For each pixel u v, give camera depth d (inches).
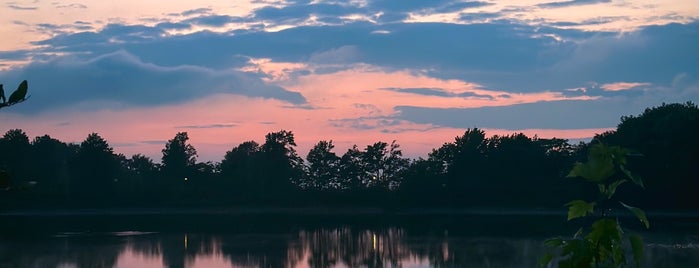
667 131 3390.7
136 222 3570.4
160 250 2308.1
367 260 2032.5
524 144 4458.7
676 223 2696.9
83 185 4717.0
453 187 4443.9
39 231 3029.0
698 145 3329.2
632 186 3265.3
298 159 5349.4
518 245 2223.2
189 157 5388.8
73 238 2706.7
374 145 5236.2
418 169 4690.0
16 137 4525.1
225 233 2901.1
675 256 1800.0
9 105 176.7
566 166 4156.0
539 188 4192.9
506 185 4298.7
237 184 5132.9
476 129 4655.5
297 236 2773.1
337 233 2883.9
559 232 2605.8
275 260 2076.8
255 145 5521.7
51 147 4832.7
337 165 5255.9
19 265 1987.0
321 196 4761.3
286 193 4923.7
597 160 180.7
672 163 3329.2
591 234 183.9
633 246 178.4
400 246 2326.5
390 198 4566.9
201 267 1946.4
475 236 2564.0
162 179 5246.1
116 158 5206.7
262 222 3553.2
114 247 2388.0
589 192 3385.8
